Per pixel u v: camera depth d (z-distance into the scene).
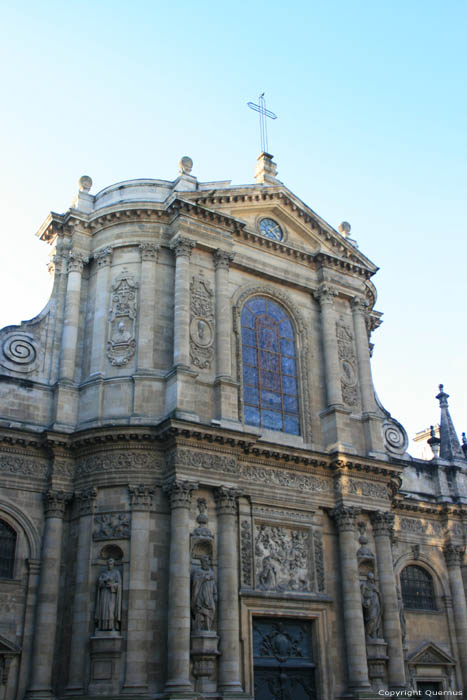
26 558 30.69
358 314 41.47
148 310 34.69
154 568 30.02
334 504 35.75
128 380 33.34
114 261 36.25
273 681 31.70
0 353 33.81
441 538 43.31
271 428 36.78
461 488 44.75
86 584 29.72
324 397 38.88
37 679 28.58
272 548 33.44
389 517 36.56
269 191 40.12
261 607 31.86
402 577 41.53
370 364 40.69
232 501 31.81
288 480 34.75
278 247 39.81
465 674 40.38
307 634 33.38
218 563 30.89
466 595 42.72
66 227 37.41
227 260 37.19
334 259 41.12
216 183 39.59
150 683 28.30
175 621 28.59
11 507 30.98
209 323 35.59
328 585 34.38
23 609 29.98
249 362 37.41
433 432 48.84
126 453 31.50
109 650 28.34
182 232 36.03
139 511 30.55
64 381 33.78
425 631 40.56
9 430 31.42
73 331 35.09
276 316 39.44
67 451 32.22
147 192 38.12
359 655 32.84
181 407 32.22
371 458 36.47
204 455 31.70
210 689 28.73
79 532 30.92
